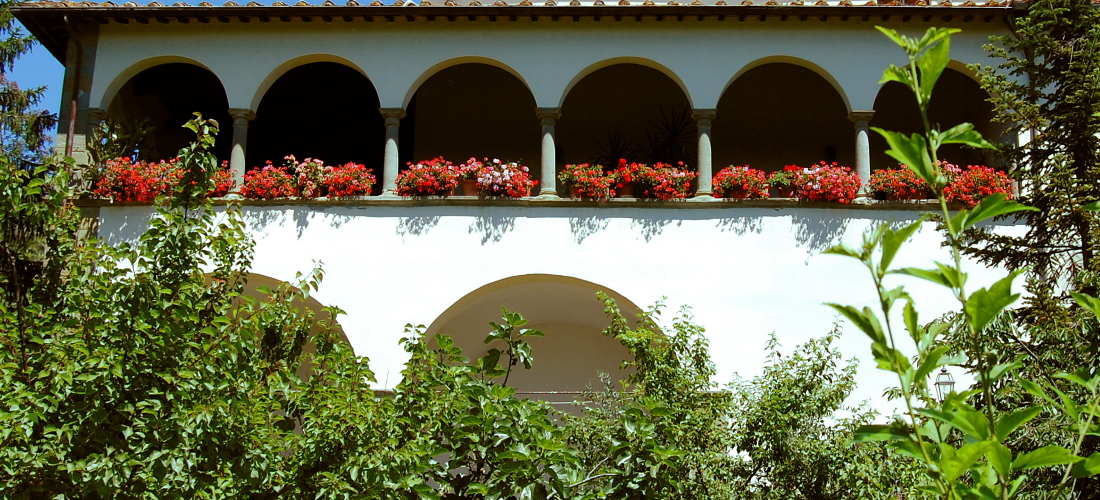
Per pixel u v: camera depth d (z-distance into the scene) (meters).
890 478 8.67
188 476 6.95
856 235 13.77
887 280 13.59
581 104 18.66
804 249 13.74
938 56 3.10
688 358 10.16
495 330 7.86
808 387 9.46
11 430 6.43
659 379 9.66
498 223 14.02
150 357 7.18
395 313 13.75
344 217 14.11
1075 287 8.31
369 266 13.92
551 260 13.87
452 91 18.70
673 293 13.68
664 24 14.77
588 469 9.31
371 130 18.97
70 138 14.64
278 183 14.20
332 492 7.13
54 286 7.85
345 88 18.16
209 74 16.80
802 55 14.62
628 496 7.27
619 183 14.23
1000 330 8.13
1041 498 6.77
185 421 6.95
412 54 14.84
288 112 18.91
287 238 14.05
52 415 6.94
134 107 17.25
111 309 7.39
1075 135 9.12
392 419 7.65
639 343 9.85
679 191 14.01
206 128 8.31
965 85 17.75
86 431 6.87
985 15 14.38
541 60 14.73
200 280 7.79
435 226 14.03
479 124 18.58
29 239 8.14
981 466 3.74
